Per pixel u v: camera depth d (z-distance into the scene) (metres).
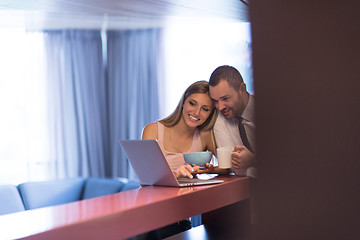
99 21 4.17
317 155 0.50
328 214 0.50
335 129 0.50
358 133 0.49
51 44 5.04
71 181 4.09
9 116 4.75
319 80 0.50
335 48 0.50
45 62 4.99
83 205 1.10
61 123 5.07
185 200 1.24
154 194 1.25
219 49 4.22
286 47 0.50
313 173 0.50
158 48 4.95
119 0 2.10
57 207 1.11
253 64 0.52
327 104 0.50
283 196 0.51
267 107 0.51
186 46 4.66
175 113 1.96
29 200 3.72
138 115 5.16
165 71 4.89
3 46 4.74
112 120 5.43
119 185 3.82
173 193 1.26
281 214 0.52
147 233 1.76
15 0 2.22
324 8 0.50
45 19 3.95
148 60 5.09
